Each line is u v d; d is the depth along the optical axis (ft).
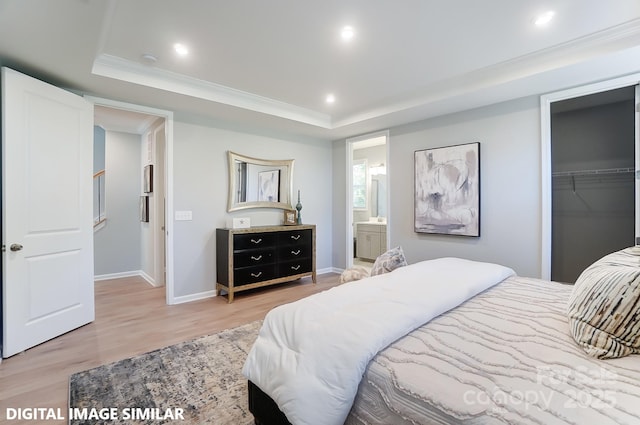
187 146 12.30
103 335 8.93
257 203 14.37
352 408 3.68
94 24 6.27
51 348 8.07
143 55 8.50
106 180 16.12
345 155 16.93
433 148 12.67
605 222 11.41
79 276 9.44
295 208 15.93
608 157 11.34
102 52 8.33
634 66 8.05
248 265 12.72
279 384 4.04
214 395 6.06
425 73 9.69
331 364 3.75
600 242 11.51
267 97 11.92
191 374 6.81
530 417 2.57
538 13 6.63
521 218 10.41
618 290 3.64
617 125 11.19
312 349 4.00
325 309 4.79
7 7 5.68
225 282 12.42
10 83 7.54
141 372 6.89
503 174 10.80
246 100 11.66
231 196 13.46
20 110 7.75
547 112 9.82
